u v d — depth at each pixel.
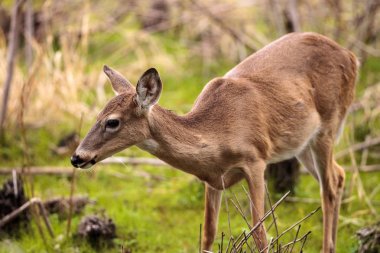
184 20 19.31
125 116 9.12
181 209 12.80
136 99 9.10
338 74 10.80
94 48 19.02
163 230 12.05
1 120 14.16
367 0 17.58
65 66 16.23
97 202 12.84
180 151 9.38
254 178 9.77
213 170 9.63
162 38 19.39
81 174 13.78
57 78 15.73
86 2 18.61
